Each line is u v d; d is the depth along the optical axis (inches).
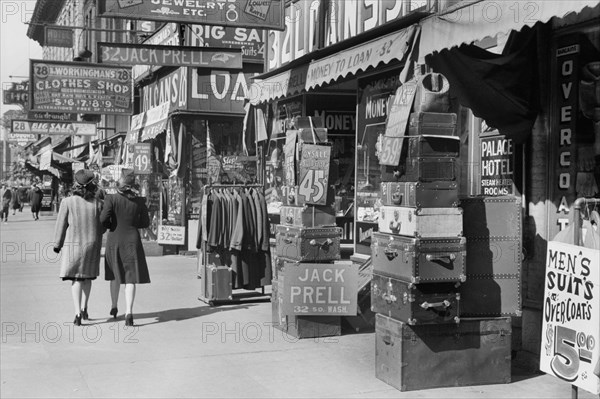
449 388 226.8
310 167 300.7
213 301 383.2
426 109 221.3
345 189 487.2
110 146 1161.4
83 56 1109.7
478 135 291.7
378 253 238.8
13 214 1604.3
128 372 247.0
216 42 636.7
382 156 241.1
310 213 301.7
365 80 427.8
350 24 409.7
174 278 493.4
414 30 266.7
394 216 231.0
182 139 665.6
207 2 382.3
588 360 185.2
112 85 705.0
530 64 258.4
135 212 330.0
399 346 223.6
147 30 767.7
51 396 218.8
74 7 1434.5
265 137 569.3
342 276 293.1
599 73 236.1
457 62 263.6
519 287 233.0
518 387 228.7
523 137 258.8
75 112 696.4
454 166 221.5
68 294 421.1
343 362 260.8
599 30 237.1
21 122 1062.4
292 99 518.6
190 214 668.7
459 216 221.8
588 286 185.5
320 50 357.1
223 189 390.6
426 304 220.5
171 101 706.8
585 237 192.5
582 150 243.0
